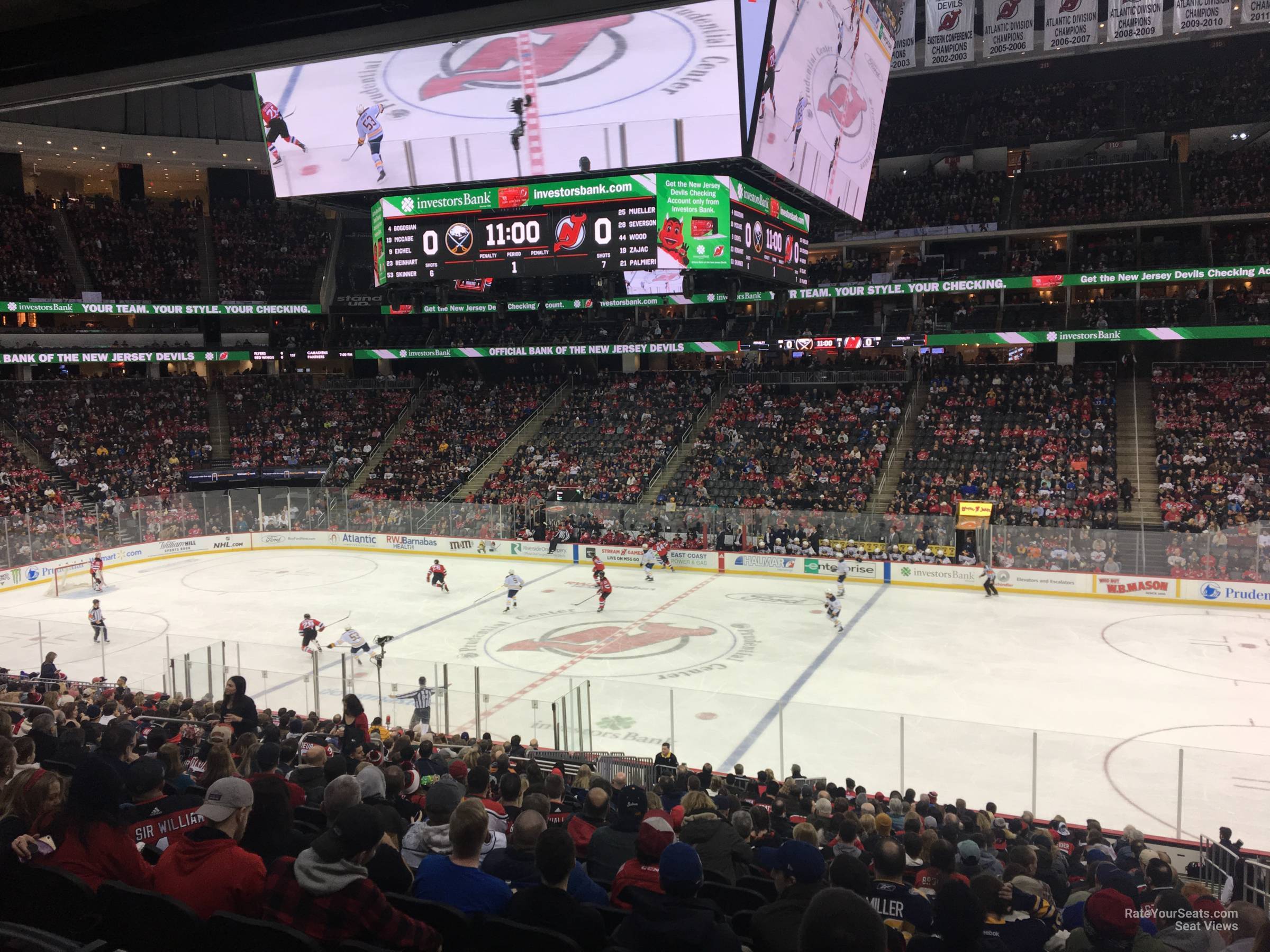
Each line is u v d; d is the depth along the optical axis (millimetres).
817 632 28188
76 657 22609
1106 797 14773
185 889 4480
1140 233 47031
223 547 44000
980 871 8492
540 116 26250
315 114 28438
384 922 4312
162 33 5547
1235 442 38656
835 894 2838
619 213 27219
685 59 24281
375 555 43250
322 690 18312
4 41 5848
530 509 42156
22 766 6262
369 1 5152
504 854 5734
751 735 17891
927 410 44156
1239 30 44219
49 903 4555
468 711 17266
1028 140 49438
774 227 29953
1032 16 42125
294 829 6430
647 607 31938
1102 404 42000
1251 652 25625
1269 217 42000
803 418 45938
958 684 22812
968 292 48031
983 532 34438
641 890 4512
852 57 29516
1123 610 31078
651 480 44219
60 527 37719
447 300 38781
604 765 14930
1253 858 12445
